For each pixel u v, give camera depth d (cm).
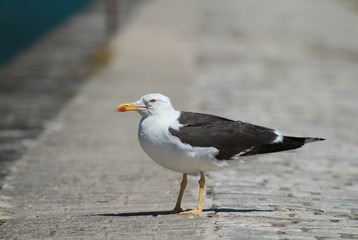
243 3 4825
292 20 4034
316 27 3788
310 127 1505
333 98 1911
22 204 934
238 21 3828
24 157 1220
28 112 1659
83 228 781
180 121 802
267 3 4919
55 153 1248
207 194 969
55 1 4453
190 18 3862
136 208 895
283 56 2730
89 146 1304
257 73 2278
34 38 3350
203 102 1733
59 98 1845
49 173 1109
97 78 2131
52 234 765
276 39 3231
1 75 2248
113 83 2030
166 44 2898
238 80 2117
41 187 1023
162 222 787
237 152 795
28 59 2581
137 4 4597
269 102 1788
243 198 938
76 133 1423
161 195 966
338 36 3475
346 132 1478
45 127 1499
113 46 2831
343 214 852
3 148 1301
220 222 779
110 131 1442
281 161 1216
